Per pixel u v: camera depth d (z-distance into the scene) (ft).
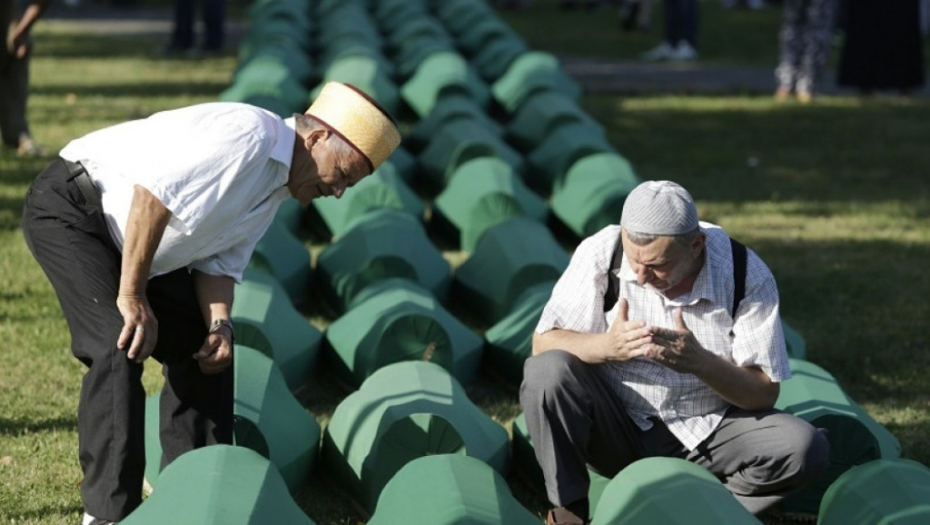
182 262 19.95
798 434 20.07
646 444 20.95
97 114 57.26
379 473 22.00
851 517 19.30
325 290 33.71
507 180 39.83
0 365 28.35
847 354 31.32
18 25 47.21
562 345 20.59
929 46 93.20
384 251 32.83
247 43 68.59
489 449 23.04
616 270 20.45
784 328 28.89
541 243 33.47
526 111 51.08
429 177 45.39
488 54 65.67
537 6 119.44
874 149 57.26
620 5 118.52
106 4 109.29
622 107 65.87
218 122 18.92
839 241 41.96
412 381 23.53
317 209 39.40
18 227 39.11
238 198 19.11
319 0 84.64
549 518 20.98
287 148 19.27
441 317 28.63
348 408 23.67
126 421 18.97
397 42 68.74
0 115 48.24
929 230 43.70
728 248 20.33
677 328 19.58
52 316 31.76
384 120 19.42
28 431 24.91
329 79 55.16
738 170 52.24
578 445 20.51
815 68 68.74
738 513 18.12
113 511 19.02
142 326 18.88
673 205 19.17
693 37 84.28
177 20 79.97
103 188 19.36
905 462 20.17
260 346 26.73
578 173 41.42
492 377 29.25
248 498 18.03
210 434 21.01
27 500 22.09
